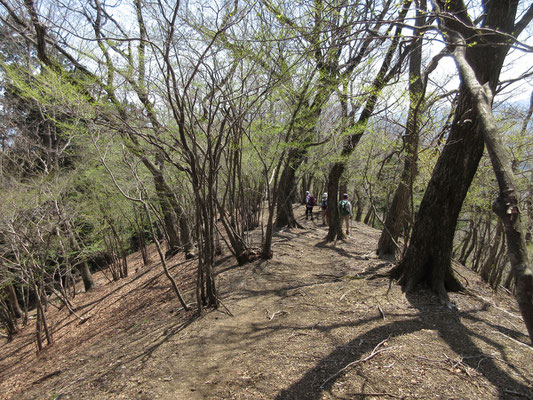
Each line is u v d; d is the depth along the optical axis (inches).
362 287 189.8
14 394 168.6
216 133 215.3
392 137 246.7
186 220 378.3
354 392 100.9
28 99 231.6
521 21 143.1
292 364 120.3
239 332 154.6
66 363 189.8
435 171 174.4
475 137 155.5
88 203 332.8
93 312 312.5
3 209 230.4
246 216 340.8
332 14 159.5
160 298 255.6
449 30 102.7
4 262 258.5
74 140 283.0
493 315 153.4
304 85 206.1
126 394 118.1
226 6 167.5
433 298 169.9
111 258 436.1
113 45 184.5
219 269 267.6
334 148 282.4
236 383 113.9
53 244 291.9
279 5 170.1
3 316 314.0
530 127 230.8
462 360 114.1
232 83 207.0
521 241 48.3
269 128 241.8
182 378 123.0
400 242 331.0
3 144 321.4
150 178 321.1
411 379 104.8
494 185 233.9
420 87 237.9
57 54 244.5
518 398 94.3
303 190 831.7
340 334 138.6
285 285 213.9
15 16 197.0
